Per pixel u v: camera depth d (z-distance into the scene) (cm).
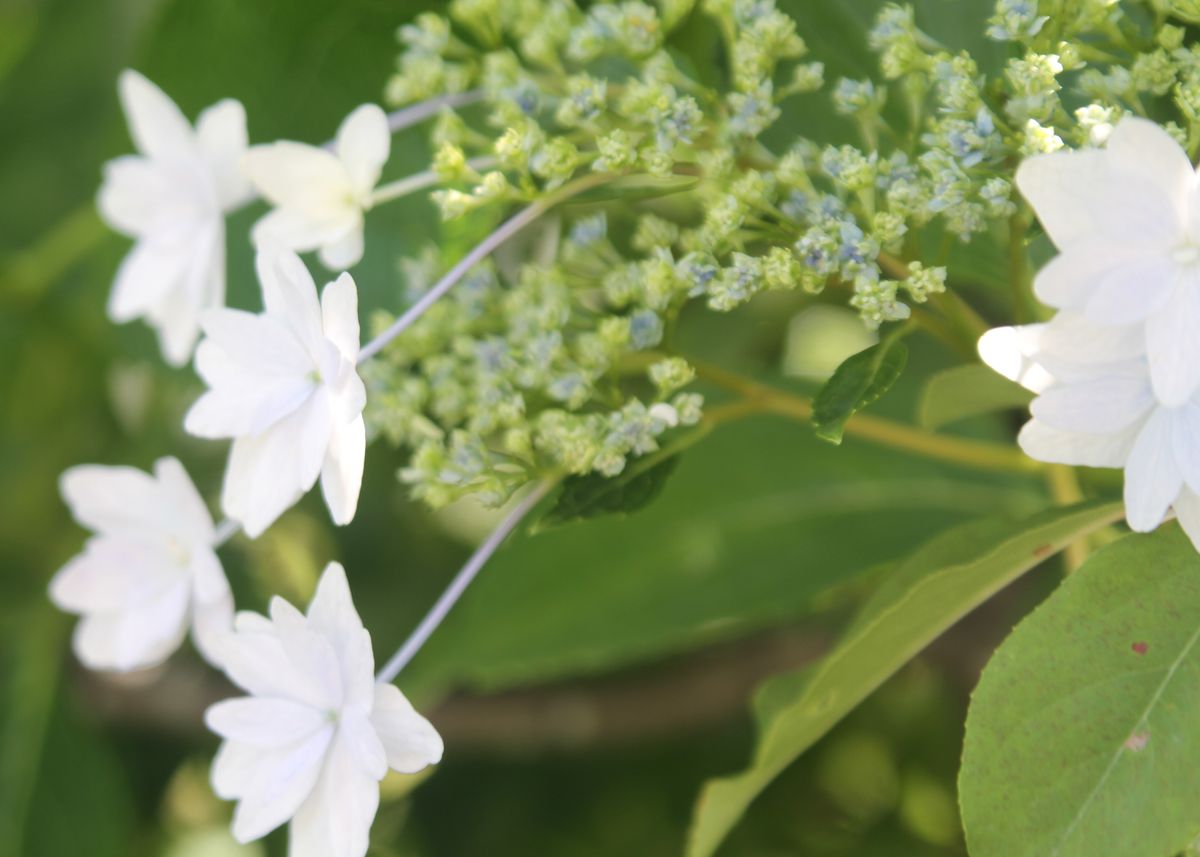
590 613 58
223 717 46
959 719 65
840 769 66
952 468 59
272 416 45
